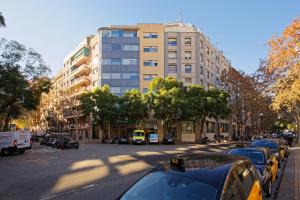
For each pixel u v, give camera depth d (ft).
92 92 184.96
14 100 123.75
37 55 128.67
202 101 168.76
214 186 13.03
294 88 73.77
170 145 147.13
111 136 203.82
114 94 204.23
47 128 301.63
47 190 34.91
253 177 17.37
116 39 208.13
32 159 76.48
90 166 57.16
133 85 205.16
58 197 31.07
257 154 33.06
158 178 14.24
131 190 14.11
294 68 71.31
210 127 217.56
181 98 167.32
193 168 14.55
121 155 80.18
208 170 14.23
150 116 195.31
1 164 64.85
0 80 108.78
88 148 122.01
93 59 226.99
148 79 205.87
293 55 70.49
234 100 189.37
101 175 45.85
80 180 41.57
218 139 181.88
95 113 181.47
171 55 208.03
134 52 207.21
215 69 246.88
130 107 174.50
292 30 68.95
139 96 176.45
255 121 262.88
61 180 41.81
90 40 239.91
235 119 233.96
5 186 37.81
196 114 169.89
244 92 181.06
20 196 31.94
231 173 14.40
